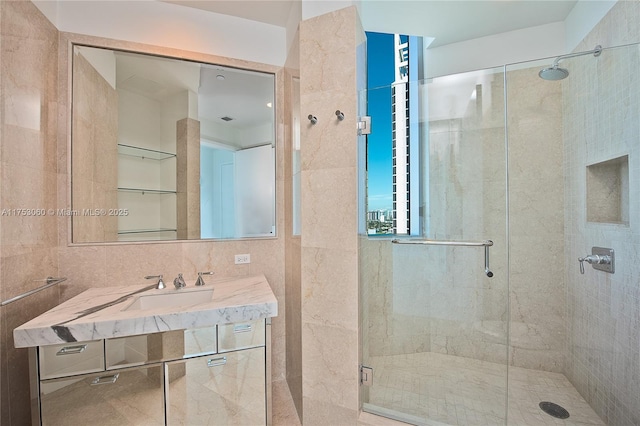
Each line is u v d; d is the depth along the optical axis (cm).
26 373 125
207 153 178
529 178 174
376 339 162
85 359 106
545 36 195
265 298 132
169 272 167
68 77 149
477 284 180
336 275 134
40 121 135
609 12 147
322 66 138
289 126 174
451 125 178
